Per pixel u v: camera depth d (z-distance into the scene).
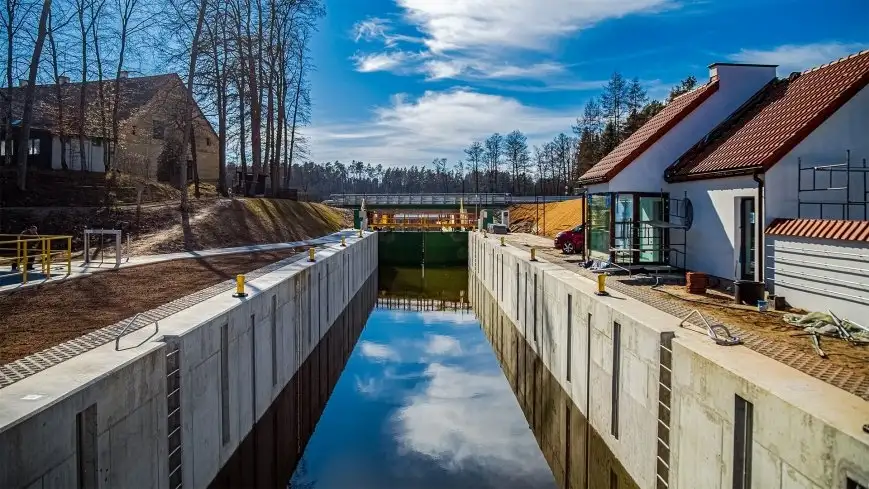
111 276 17.27
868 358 8.66
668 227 17.75
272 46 41.19
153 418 8.47
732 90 19.56
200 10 32.19
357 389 20.33
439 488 12.67
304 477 13.46
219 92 38.03
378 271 50.12
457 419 17.31
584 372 14.12
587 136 71.56
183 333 9.43
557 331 16.94
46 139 38.50
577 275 17.81
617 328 11.95
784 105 16.81
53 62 35.03
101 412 7.10
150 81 51.12
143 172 45.84
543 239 37.78
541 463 14.21
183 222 29.47
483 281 36.09
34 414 5.91
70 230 26.14
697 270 17.62
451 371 22.59
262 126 49.34
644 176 19.44
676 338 9.32
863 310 10.71
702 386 8.27
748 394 7.14
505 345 26.70
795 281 12.54
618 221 19.17
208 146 54.38
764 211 13.78
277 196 43.91
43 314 11.69
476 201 61.53
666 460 9.64
